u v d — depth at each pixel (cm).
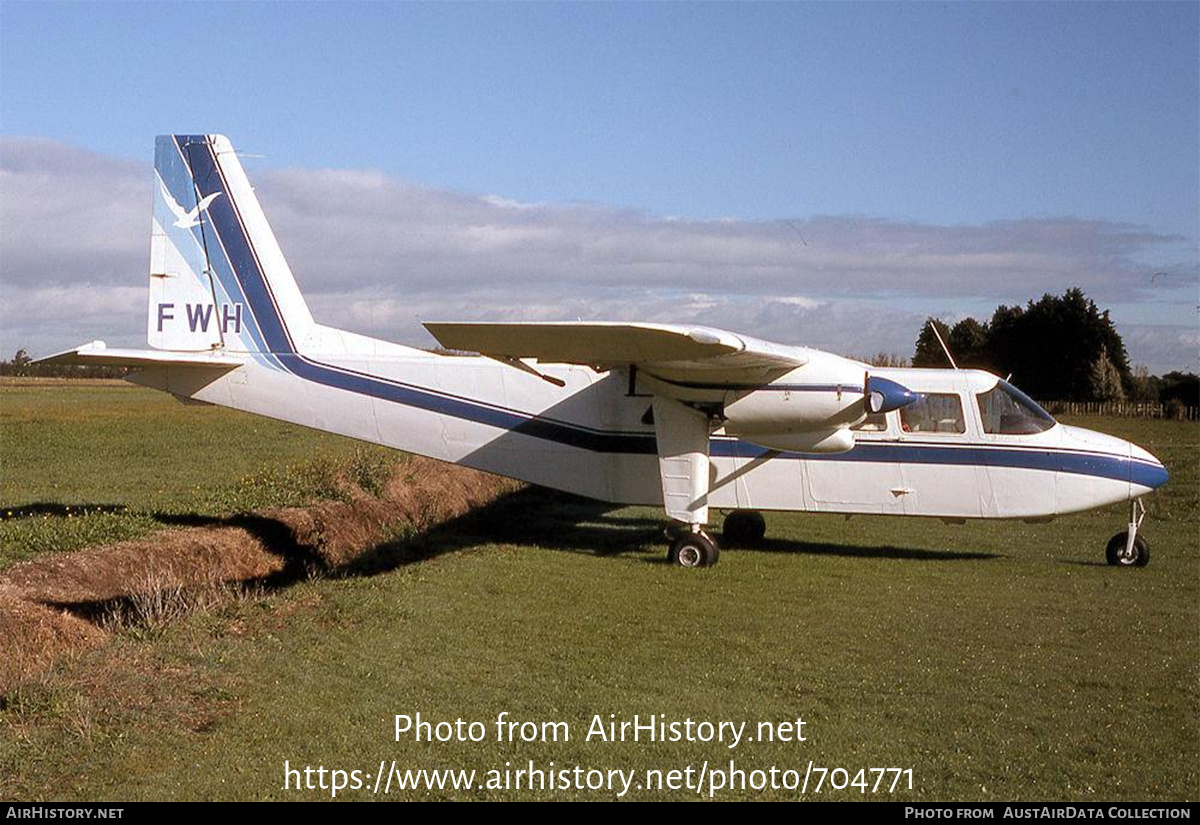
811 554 1365
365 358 1484
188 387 1500
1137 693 759
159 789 605
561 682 793
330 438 3041
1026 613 1012
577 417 1439
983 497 1351
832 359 1277
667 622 973
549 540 1478
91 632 970
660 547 1419
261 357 1491
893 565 1280
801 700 747
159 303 1488
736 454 1411
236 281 1483
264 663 836
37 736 678
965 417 1354
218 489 1820
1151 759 637
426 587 1115
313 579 1173
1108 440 1338
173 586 1105
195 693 765
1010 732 682
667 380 1296
